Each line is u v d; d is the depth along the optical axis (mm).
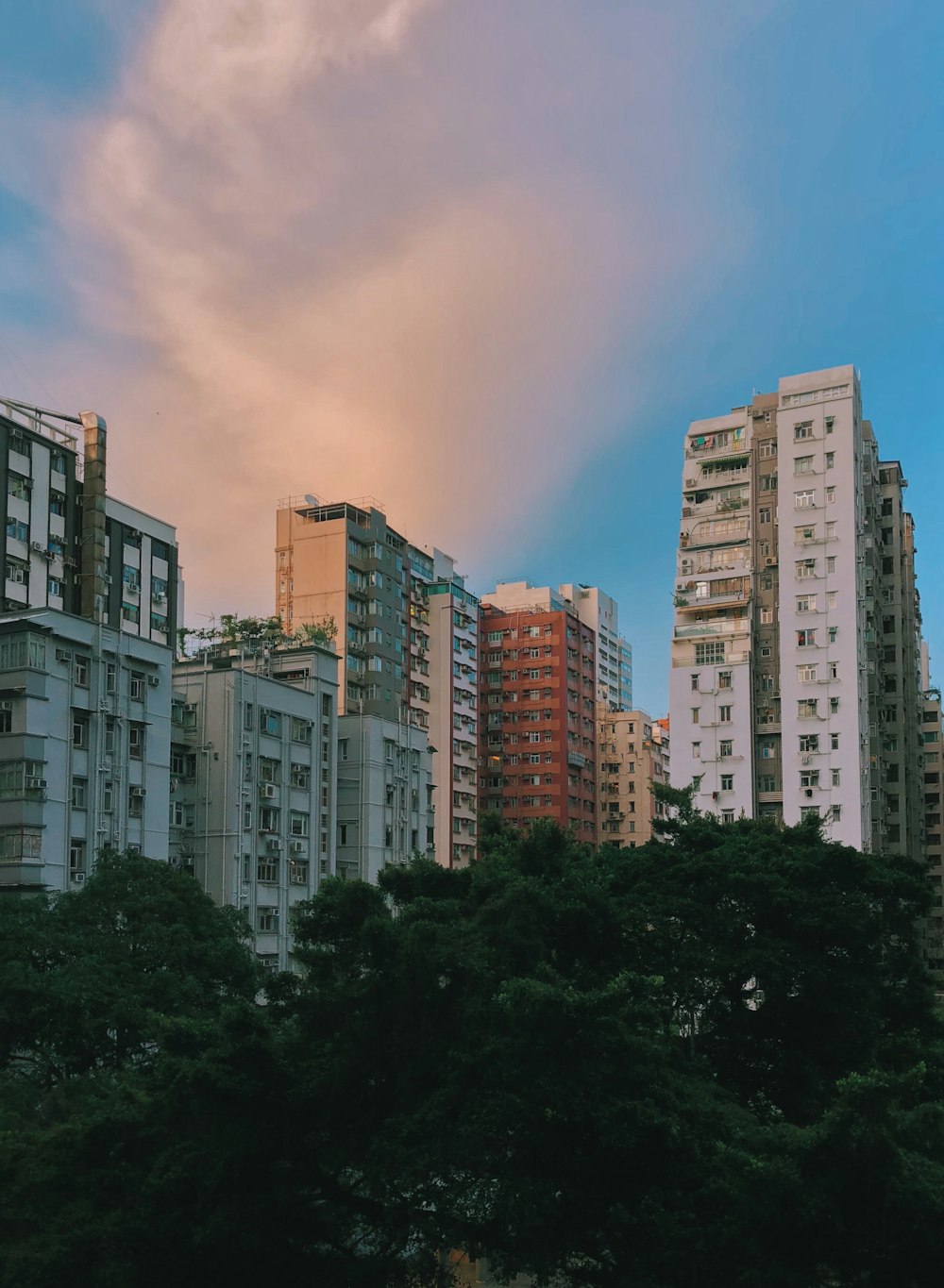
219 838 55438
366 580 88688
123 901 35125
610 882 28250
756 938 26344
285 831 59000
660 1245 17969
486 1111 18562
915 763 83688
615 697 169250
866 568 76000
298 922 22734
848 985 25297
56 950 32406
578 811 106062
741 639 75062
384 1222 20781
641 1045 19719
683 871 28062
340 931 22422
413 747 72688
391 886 27594
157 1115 21562
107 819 47188
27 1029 29625
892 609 81875
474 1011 19703
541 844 27656
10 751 43469
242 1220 19672
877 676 76688
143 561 61062
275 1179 20531
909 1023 27750
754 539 77812
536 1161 18891
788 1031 25969
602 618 166500
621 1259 18625
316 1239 21422
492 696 107125
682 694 75688
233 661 62438
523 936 21656
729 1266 17781
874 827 73875
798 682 72750
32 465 54094
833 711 71562
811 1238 17875
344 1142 20406
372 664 87438
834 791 70688
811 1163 17578
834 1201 17500
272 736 58938
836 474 74188
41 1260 20234
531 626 107000
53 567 54750
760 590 77000
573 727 106688
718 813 73312
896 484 83375
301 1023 22031
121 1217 20703
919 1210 17297
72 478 56594
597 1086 18734
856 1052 25078
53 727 44906
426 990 20172
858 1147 17250
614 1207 18281
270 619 71312
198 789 56312
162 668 51156
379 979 20469
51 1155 22172
